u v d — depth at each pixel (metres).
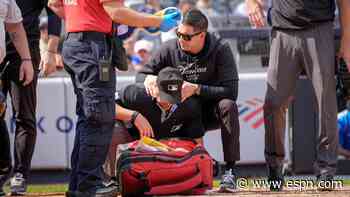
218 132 18.23
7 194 14.11
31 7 13.91
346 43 13.13
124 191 11.95
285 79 13.20
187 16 13.08
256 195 12.03
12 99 14.03
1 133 12.98
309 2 12.90
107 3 10.81
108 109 11.05
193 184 12.02
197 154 12.11
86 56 10.94
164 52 13.52
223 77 13.32
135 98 13.16
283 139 13.41
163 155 11.91
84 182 11.18
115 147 13.04
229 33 19.22
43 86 18.59
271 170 13.42
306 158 17.88
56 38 14.27
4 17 11.83
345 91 13.62
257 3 13.53
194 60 13.41
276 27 13.20
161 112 13.22
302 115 17.91
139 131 13.06
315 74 13.04
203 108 13.47
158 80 12.91
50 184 18.22
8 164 13.22
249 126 18.58
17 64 13.75
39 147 18.70
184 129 13.34
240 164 18.61
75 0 11.04
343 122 17.73
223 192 12.64
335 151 13.17
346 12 13.08
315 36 12.95
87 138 11.09
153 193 11.91
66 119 18.69
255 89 18.53
